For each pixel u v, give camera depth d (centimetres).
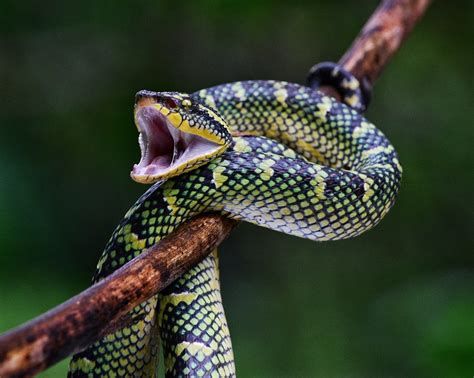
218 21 1320
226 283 1276
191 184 450
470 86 1302
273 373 1129
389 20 669
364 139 581
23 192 1185
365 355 1123
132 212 450
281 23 1324
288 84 610
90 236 1238
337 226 488
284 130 607
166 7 1305
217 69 1343
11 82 1280
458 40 1305
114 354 448
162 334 454
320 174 480
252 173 460
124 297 350
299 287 1256
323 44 1330
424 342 938
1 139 1238
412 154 1298
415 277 1262
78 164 1264
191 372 442
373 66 650
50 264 1153
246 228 1295
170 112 442
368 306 1227
